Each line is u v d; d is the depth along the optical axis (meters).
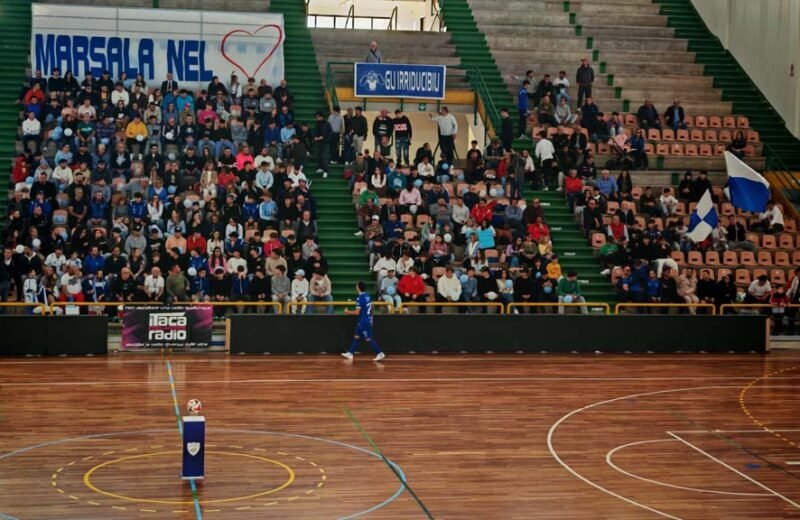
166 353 24.89
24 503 12.51
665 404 19.56
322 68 36.59
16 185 27.78
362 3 45.91
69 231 27.05
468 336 26.17
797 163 35.91
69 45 33.88
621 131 34.50
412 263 27.38
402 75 34.38
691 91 38.38
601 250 29.84
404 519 12.17
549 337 26.55
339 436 16.34
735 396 20.52
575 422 17.77
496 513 12.48
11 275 25.28
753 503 13.13
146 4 36.25
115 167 29.12
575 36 40.03
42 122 30.94
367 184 30.44
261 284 26.02
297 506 12.60
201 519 12.03
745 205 29.75
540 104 35.00
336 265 28.78
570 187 32.06
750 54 39.41
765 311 28.67
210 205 27.39
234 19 35.16
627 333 26.91
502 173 31.70
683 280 28.39
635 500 13.16
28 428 16.50
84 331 24.38
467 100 36.62
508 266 28.22
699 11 42.44
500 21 40.12
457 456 15.23
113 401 18.77
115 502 12.62
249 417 17.64
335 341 25.56
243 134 31.33
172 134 30.73
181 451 15.16
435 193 29.73
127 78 34.19
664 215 31.59
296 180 29.58
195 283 26.09
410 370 22.98
